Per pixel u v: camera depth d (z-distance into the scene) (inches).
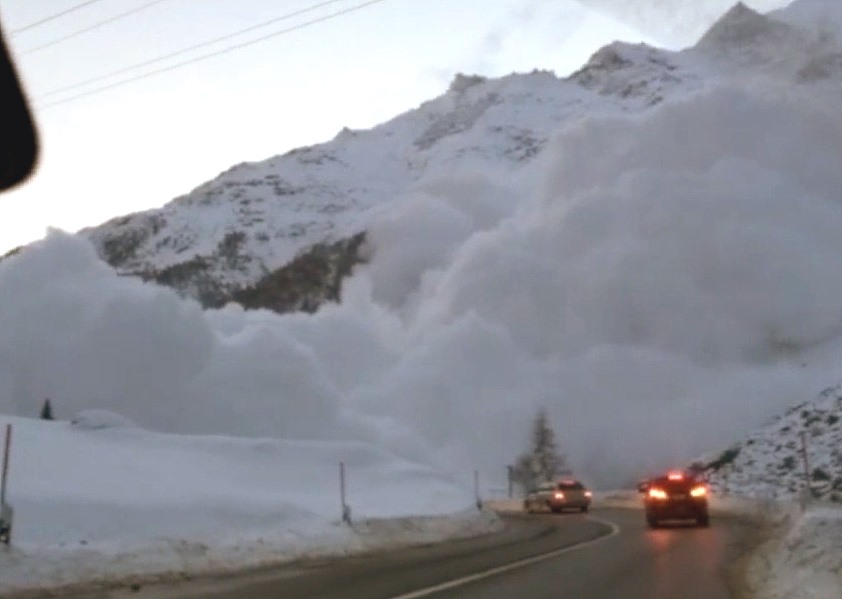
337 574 688.4
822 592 476.7
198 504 925.2
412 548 946.7
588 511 1973.4
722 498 1818.4
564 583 622.2
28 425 1184.8
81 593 567.2
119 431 1252.5
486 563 768.9
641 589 584.7
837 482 1683.1
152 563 666.8
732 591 565.0
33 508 791.7
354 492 1312.7
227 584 622.2
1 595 539.5
